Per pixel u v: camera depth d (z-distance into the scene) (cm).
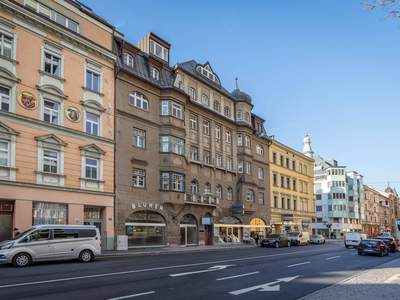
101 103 3491
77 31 3350
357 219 11394
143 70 4091
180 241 4269
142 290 1273
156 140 4094
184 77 4609
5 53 2795
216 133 5131
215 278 1594
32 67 2944
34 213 2858
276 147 6625
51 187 2964
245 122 5644
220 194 5091
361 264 2338
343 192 10950
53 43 3114
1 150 2706
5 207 2691
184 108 4416
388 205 14575
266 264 2227
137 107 3884
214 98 5156
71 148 3167
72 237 2300
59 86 3128
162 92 4200
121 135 3666
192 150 4622
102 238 3378
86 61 3384
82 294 1183
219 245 4741
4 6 2772
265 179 6138
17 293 1192
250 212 5609
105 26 3625
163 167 4100
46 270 1817
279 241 4712
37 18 2975
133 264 2117
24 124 2845
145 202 3853
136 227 3756
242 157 5541
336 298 1118
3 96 2758
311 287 1408
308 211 7612
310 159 7931
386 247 3412
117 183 3556
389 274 1738
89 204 3262
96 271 1764
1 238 2670
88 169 3306
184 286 1376
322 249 4150
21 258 2081
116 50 3791
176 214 4197
